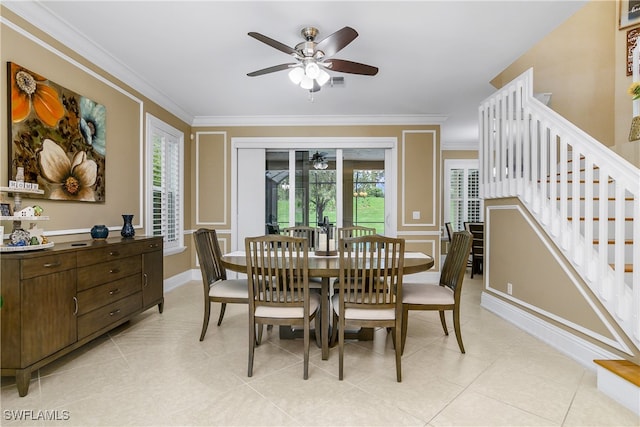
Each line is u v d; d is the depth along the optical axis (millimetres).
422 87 3650
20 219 1889
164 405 1679
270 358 2244
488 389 1849
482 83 3537
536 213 2637
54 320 1920
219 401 1717
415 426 1524
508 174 3023
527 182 2762
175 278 4336
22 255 1727
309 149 4926
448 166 6445
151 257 2992
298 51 2297
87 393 1784
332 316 2615
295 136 4820
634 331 1823
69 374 1994
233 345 2455
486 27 2461
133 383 1894
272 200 4969
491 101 3326
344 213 4914
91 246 2229
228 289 2523
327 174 4930
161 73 3279
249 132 4844
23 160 2107
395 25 2430
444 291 2467
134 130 3422
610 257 2365
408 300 2352
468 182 6500
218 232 4848
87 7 2209
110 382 1901
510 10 2248
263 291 2014
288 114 4660
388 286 2148
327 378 1968
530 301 2738
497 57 2945
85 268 2174
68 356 2244
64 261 1996
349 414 1612
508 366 2131
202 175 4863
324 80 2396
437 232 4750
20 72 2092
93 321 2248
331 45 2121
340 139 4785
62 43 2471
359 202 4918
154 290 3041
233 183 4844
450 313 3299
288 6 2201
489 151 3367
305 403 1702
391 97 3961
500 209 3203
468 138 6148
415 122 4734
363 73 2561
